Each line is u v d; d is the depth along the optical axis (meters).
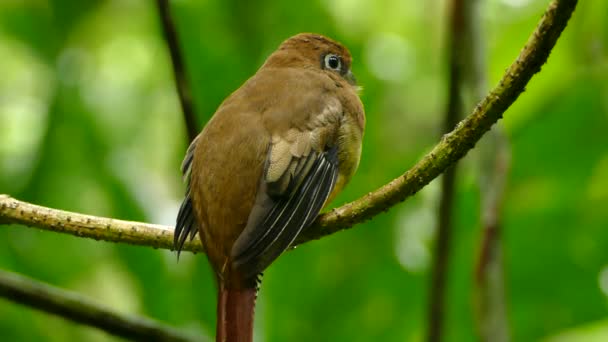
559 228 12.83
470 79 10.73
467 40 10.66
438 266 10.22
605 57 12.55
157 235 9.37
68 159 13.20
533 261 12.78
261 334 12.02
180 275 12.27
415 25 15.34
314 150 9.62
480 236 10.13
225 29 13.48
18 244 12.65
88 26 14.67
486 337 9.88
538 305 12.78
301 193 9.32
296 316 12.12
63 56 14.29
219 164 9.23
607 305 12.63
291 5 13.81
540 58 7.95
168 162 13.91
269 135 9.44
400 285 12.36
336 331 12.12
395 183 8.81
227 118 9.59
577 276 12.74
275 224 9.05
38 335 12.23
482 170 10.41
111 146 13.42
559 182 12.96
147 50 14.92
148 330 10.03
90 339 12.29
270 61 11.34
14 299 9.95
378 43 15.17
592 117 12.79
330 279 12.28
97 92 14.15
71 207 13.02
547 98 12.59
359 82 13.48
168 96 14.27
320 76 10.50
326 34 13.98
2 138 14.34
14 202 9.32
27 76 14.76
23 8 14.54
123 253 12.24
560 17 7.72
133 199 12.85
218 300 8.91
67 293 10.04
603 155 12.88
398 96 15.05
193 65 13.08
